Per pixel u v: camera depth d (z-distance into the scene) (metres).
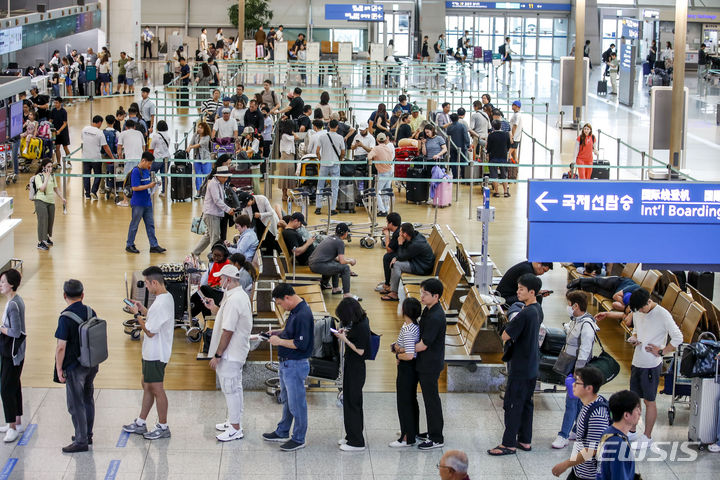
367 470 10.23
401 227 15.04
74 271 16.23
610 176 24.55
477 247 18.06
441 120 25.38
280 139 23.05
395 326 14.13
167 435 10.79
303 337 10.41
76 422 10.34
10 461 10.18
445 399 12.09
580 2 32.06
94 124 21.30
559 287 16.25
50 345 13.14
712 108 38.72
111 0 43.22
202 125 21.81
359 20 48.94
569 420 10.80
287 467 10.24
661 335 10.78
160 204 21.19
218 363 10.68
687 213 10.59
